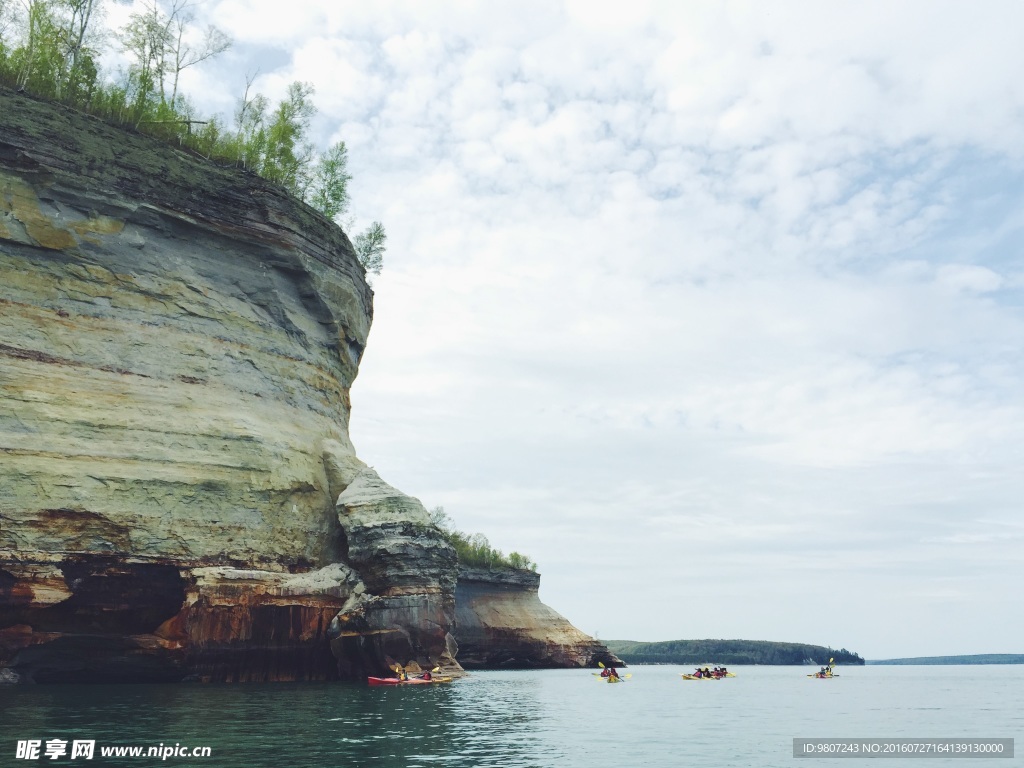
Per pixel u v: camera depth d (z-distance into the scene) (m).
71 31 44.50
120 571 34.94
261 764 17.48
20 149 37.50
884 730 31.36
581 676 80.69
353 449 51.91
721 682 81.69
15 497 33.16
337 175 58.88
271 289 45.91
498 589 110.75
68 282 37.97
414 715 27.59
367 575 42.94
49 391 35.62
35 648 33.50
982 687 77.81
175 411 39.09
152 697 29.77
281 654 39.16
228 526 38.81
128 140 41.31
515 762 19.33
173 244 42.31
